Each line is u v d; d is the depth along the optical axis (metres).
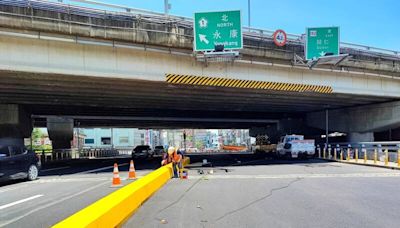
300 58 25.45
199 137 152.88
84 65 19.41
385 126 34.28
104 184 14.79
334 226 7.25
